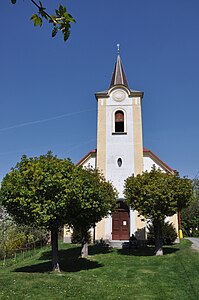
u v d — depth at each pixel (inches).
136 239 992.9
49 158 650.2
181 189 795.4
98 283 521.3
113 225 1079.6
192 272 581.6
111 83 1288.1
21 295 427.5
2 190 601.0
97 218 764.6
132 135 1151.6
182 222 2111.2
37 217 561.9
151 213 780.6
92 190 661.9
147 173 857.5
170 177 811.4
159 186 787.4
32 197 570.9
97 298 430.0
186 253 788.0
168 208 773.9
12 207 607.5
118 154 1134.4
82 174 662.5
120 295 450.3
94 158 1186.0
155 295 457.1
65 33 145.8
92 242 1081.4
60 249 979.9
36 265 761.6
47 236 1213.7
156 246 818.8
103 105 1195.3
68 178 602.2
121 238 1064.2
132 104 1185.4
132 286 510.9
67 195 574.2
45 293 440.1
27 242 1067.3
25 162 631.8
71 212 628.4
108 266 690.8
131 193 833.5
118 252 885.2
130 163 1121.4
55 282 507.8
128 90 1194.6
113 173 1115.9
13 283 494.3
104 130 1165.1
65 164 627.8
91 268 677.3
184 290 481.1
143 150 1170.0
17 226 1074.7
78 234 1091.9
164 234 1023.0
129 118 1171.9
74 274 605.6
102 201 725.3
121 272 626.5
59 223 614.9
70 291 455.8
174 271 611.5
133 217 1059.3
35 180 582.6
